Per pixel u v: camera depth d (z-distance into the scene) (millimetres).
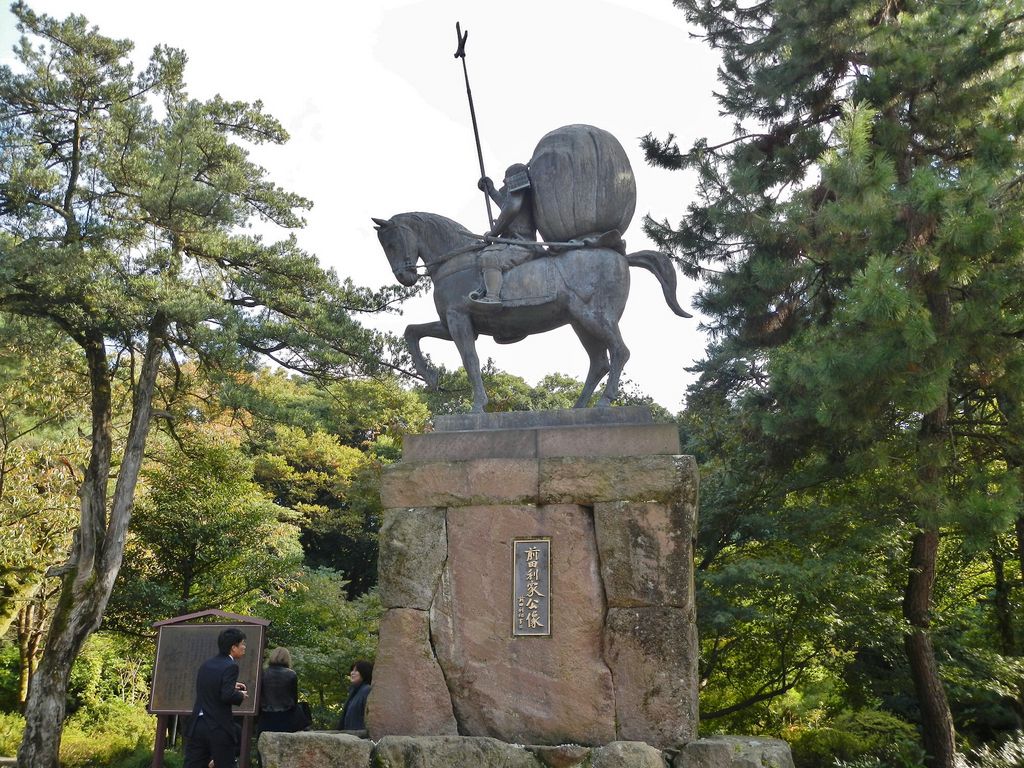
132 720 17406
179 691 7676
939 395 8195
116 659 19094
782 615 11180
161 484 15172
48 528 16781
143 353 14453
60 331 15125
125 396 16438
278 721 7438
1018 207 8453
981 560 13383
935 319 9398
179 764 12688
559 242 6547
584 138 6648
